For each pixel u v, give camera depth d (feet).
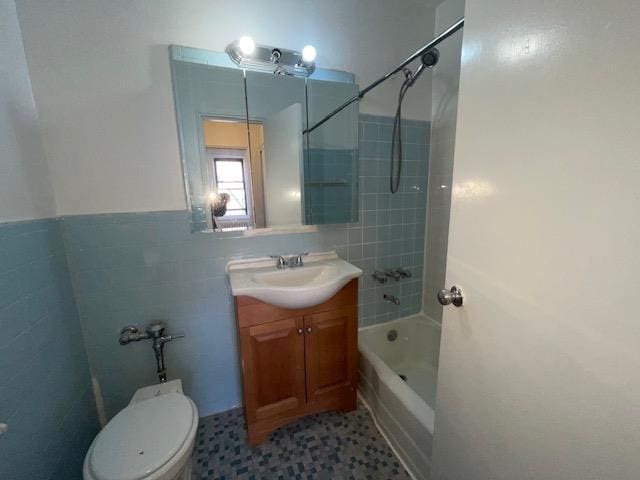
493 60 2.13
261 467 4.07
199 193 4.44
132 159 4.00
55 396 3.32
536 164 1.87
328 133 5.17
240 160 4.62
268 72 4.57
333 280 4.12
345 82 5.08
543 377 1.96
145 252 4.27
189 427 3.22
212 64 4.20
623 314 1.50
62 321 3.62
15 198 2.94
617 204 1.48
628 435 1.52
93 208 3.92
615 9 1.40
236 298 3.92
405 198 6.10
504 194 2.14
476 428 2.62
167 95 4.04
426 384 5.77
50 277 3.44
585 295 1.66
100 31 3.63
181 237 4.43
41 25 3.38
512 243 2.10
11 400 2.61
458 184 2.60
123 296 4.25
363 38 5.08
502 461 2.36
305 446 4.40
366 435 4.59
